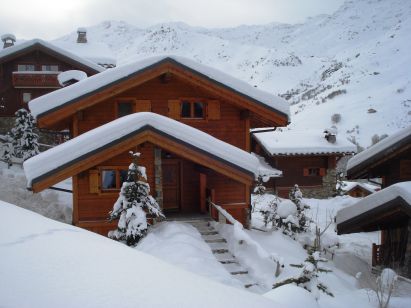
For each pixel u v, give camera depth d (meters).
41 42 28.98
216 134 15.23
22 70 30.06
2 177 19.83
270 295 4.99
